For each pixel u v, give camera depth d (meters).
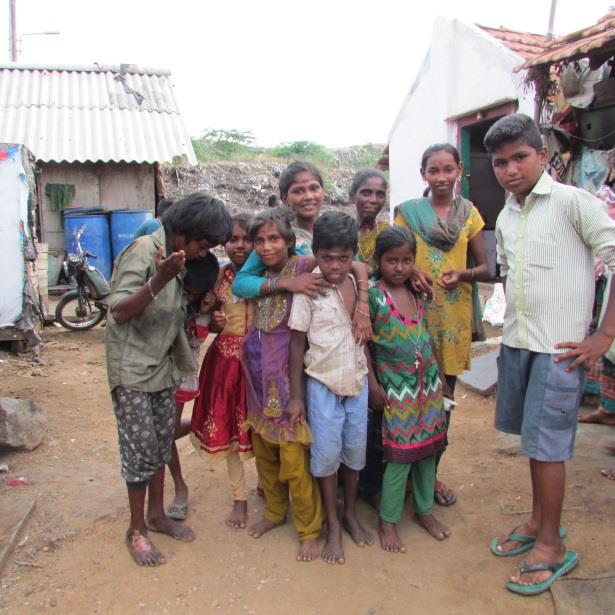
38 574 2.64
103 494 3.36
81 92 12.11
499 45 7.51
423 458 2.79
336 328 2.64
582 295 2.43
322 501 2.88
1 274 6.22
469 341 3.10
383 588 2.52
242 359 2.82
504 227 2.65
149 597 2.49
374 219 3.24
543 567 2.49
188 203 2.48
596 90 5.15
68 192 10.89
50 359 6.46
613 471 3.40
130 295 2.45
